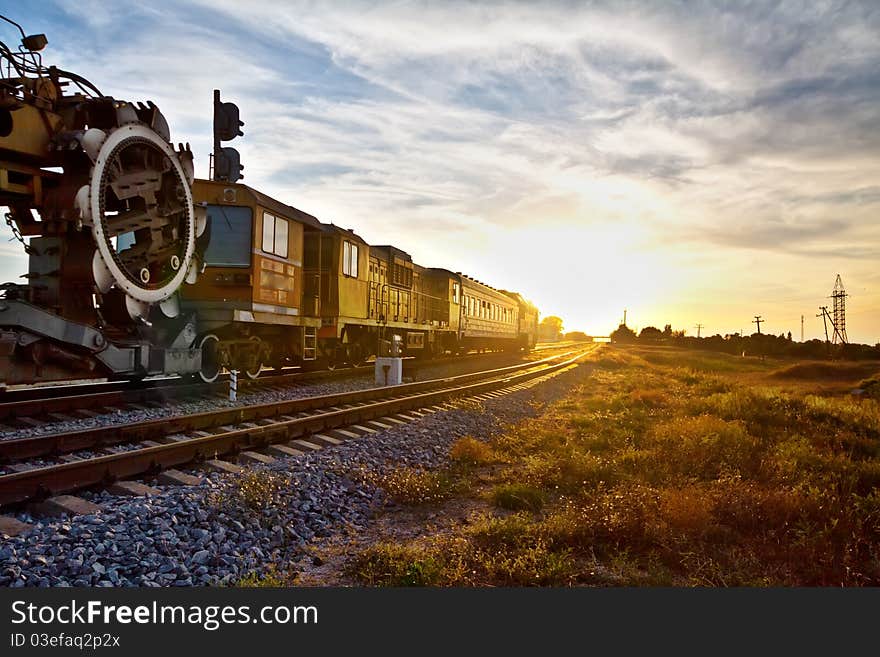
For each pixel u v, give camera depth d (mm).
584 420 12445
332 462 7562
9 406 8633
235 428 9180
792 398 16094
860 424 12227
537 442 9844
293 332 15562
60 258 9039
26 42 8703
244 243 12930
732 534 5508
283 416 10391
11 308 8562
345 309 17688
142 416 9570
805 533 5480
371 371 19625
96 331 9430
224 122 16047
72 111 9156
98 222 9008
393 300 22359
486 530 5461
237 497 5648
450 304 28625
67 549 4477
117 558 4379
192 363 11797
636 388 20297
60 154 8906
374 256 20609
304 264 17250
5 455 6637
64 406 9422
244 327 13578
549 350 63250
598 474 7430
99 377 9992
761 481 7250
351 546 5316
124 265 9703
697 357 57781
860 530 5586
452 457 8773
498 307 39062
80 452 7324
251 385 13430
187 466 6953
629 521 5398
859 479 7512
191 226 11086
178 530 4914
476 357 34781
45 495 5480
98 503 5613
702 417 11297
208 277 12602
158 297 10445
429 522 6055
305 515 5801
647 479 7242
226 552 4727
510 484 6844
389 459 8359
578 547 5219
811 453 8742
